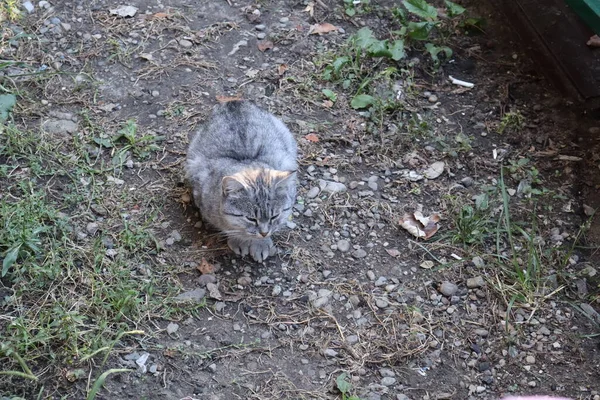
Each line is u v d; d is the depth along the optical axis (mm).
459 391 2982
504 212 3188
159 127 3275
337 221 3172
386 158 3270
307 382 2979
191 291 3059
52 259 3055
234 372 2980
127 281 3049
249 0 3520
